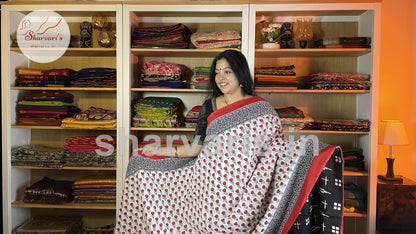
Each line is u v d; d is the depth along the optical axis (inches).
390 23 133.2
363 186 122.9
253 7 115.5
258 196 82.4
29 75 123.3
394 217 117.0
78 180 127.0
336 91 117.1
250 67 116.0
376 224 119.6
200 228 85.0
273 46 120.6
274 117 89.4
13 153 122.1
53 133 136.9
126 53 118.4
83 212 137.6
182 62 135.0
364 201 120.8
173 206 91.6
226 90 91.0
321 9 114.6
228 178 84.4
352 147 130.6
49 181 130.9
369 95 117.3
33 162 122.2
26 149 123.6
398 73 133.8
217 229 83.0
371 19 115.3
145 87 123.5
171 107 120.7
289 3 114.7
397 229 117.1
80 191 124.7
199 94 135.4
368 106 118.3
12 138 124.3
